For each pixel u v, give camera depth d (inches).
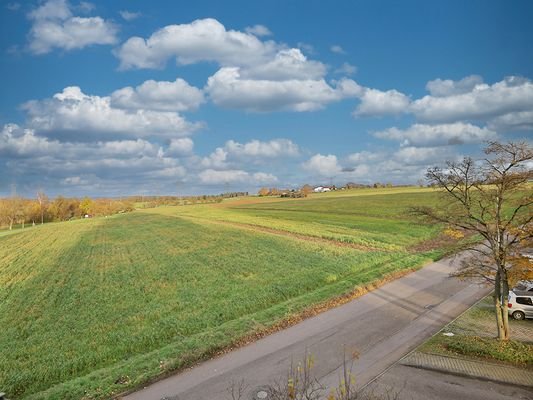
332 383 743.7
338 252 1951.3
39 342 1026.1
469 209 853.2
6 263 2251.5
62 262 2162.9
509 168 810.8
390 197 5034.5
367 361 831.7
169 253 2228.1
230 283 1497.3
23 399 743.1
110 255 2305.6
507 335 873.5
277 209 4707.2
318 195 7263.8
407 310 1136.8
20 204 6441.9
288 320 1071.6
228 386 749.3
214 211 5098.4
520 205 800.9
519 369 772.0
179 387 756.0
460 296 1245.7
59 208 6678.2
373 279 1422.2
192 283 1530.5
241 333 979.3
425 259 1713.8
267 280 1510.8
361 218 3289.9
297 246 2172.7
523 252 1167.6
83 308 1294.3
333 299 1227.2
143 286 1534.2
